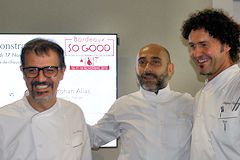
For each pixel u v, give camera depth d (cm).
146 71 171
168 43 257
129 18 256
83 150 153
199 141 146
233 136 130
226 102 137
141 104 178
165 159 162
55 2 252
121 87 255
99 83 245
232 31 142
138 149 166
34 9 250
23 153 129
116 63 246
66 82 243
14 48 238
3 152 126
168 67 175
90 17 254
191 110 174
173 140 165
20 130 131
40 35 241
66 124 145
